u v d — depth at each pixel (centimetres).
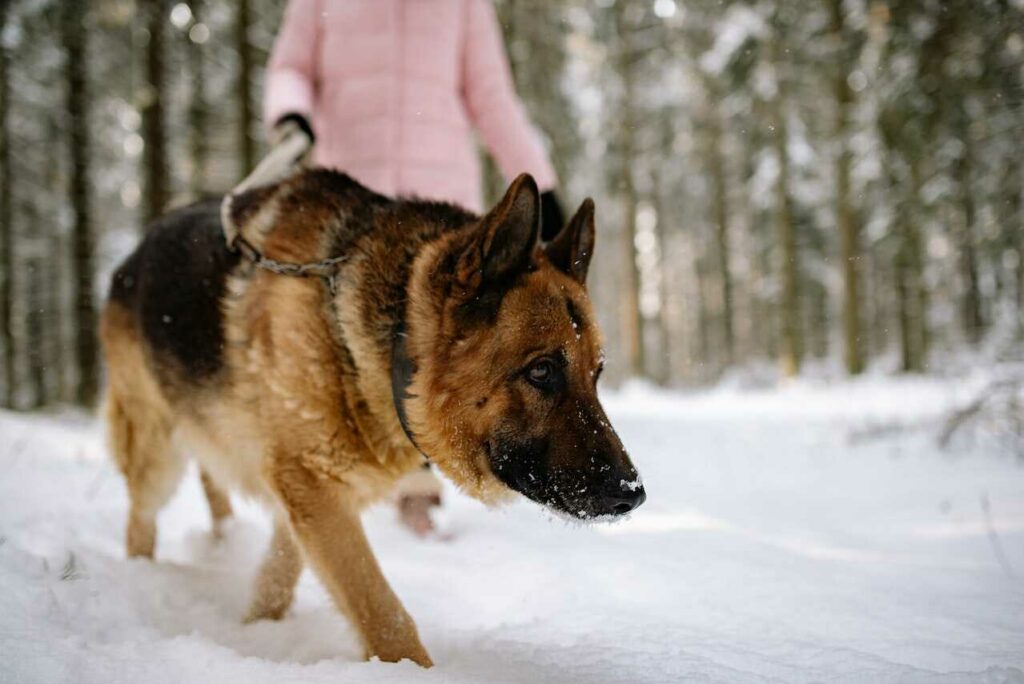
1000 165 1011
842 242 1820
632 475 248
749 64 1888
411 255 280
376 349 270
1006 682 197
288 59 432
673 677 216
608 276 3284
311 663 262
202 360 308
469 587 329
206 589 329
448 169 440
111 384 387
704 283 3341
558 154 1642
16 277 1773
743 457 796
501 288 259
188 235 344
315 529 265
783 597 298
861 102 1597
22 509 405
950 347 1627
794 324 1966
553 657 237
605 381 2358
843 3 1623
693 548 381
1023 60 887
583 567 345
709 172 2553
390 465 278
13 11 1230
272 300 279
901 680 207
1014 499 498
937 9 940
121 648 221
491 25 469
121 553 377
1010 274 1533
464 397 260
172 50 1360
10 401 1486
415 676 210
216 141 1550
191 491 542
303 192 303
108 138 1733
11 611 240
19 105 1498
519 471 258
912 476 617
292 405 267
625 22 2073
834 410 1183
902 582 322
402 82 427
